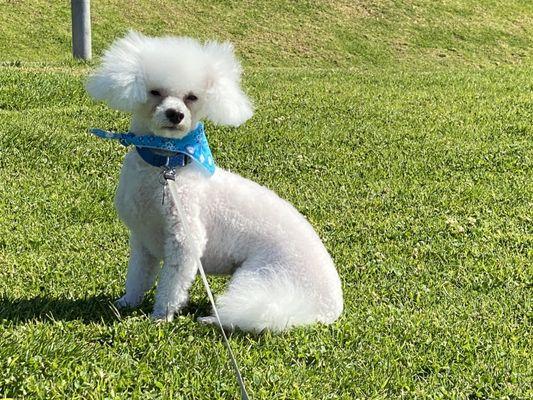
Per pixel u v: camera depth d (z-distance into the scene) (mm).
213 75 1415
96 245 1764
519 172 2426
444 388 1322
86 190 2066
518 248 1897
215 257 1462
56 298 1486
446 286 1690
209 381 1276
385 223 1998
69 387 1219
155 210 1406
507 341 1473
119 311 1457
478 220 2043
